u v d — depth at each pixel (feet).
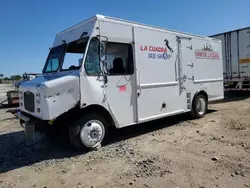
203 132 19.81
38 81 15.93
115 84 17.29
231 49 43.34
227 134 18.71
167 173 12.09
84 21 17.11
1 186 11.70
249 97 43.29
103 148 16.78
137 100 18.81
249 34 40.52
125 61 18.04
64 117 16.33
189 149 15.65
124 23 17.92
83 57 15.61
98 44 16.37
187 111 24.04
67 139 19.88
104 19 16.70
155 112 20.34
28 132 15.38
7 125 27.63
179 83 22.81
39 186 11.53
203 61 26.03
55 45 20.03
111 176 12.14
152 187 10.71
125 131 21.47
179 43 22.80
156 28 20.44
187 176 11.62
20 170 13.65
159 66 20.63
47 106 14.15
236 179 11.07
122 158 14.60
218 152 14.74
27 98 16.90
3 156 16.24
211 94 27.35
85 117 15.97
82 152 16.12
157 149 16.01
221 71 28.91
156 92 20.39
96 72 16.17
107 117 17.37
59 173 12.93
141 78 19.10
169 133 20.11
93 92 15.97
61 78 14.71
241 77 42.19
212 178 11.28
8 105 44.88
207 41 26.58
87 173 12.69
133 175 12.08
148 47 19.66
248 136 17.83
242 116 25.25
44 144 18.80
